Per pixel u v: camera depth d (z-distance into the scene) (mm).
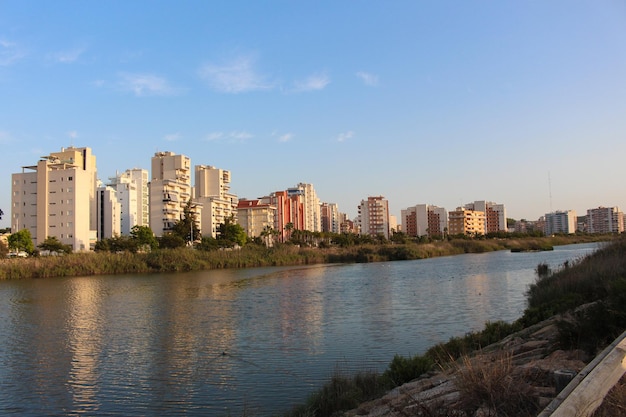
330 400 14984
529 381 10750
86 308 45062
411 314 35938
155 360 24484
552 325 18859
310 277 75125
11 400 18797
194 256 108500
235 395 18422
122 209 164875
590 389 7836
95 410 17578
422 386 13859
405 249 129375
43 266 89688
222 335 30281
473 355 18281
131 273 95125
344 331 30156
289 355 24297
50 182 134875
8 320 38688
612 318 14375
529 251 144750
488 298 43062
